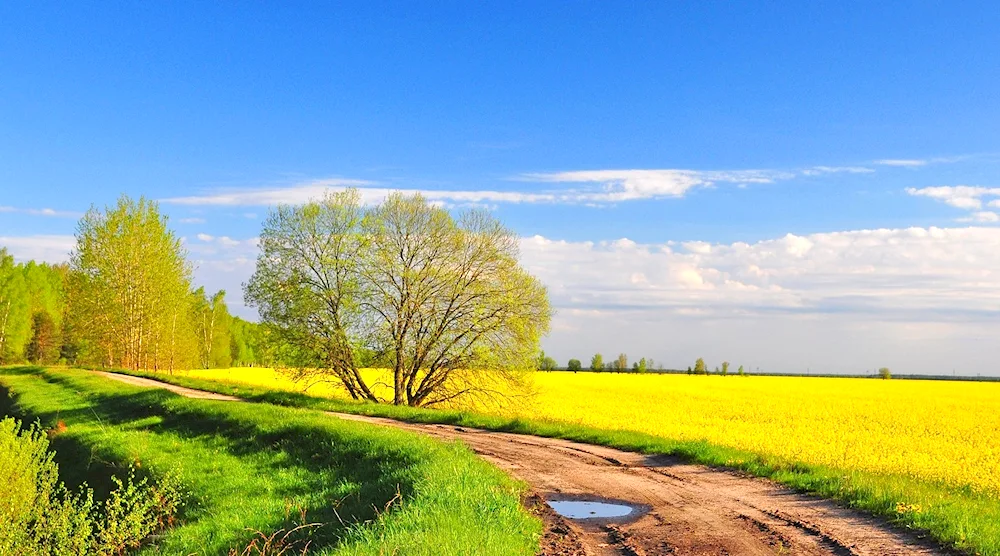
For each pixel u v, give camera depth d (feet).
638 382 271.28
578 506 42.63
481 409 143.23
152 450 74.38
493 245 138.31
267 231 136.26
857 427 117.29
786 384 296.71
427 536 30.19
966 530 32.81
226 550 39.47
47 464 50.37
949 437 106.73
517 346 136.36
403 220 138.31
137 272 213.87
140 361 218.59
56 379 171.83
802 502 42.70
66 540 44.70
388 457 55.62
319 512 43.52
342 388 147.84
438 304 136.56
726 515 39.58
